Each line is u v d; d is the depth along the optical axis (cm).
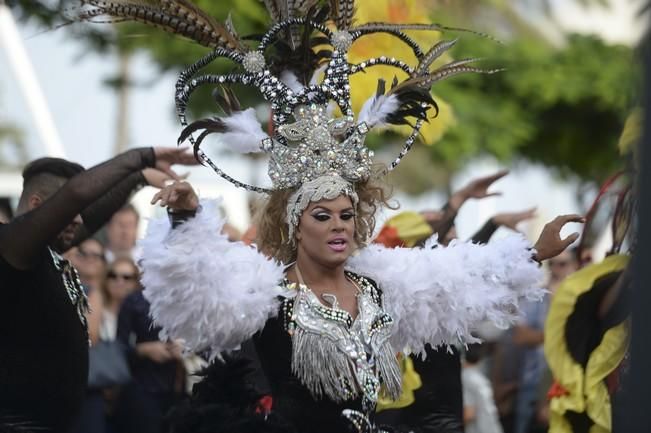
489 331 948
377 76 711
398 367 512
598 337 670
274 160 511
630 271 306
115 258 862
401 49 731
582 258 762
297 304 498
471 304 533
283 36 537
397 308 522
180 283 473
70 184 543
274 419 477
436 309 533
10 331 550
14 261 543
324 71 546
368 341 500
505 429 919
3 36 1133
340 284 512
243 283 485
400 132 771
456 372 594
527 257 544
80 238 659
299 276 509
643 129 291
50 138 1150
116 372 808
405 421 617
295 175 507
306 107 517
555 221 546
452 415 588
